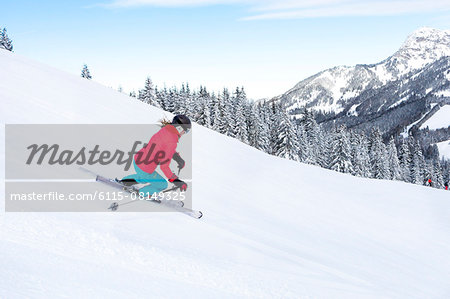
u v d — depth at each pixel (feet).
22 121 25.53
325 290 13.08
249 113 247.70
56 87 41.93
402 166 349.00
